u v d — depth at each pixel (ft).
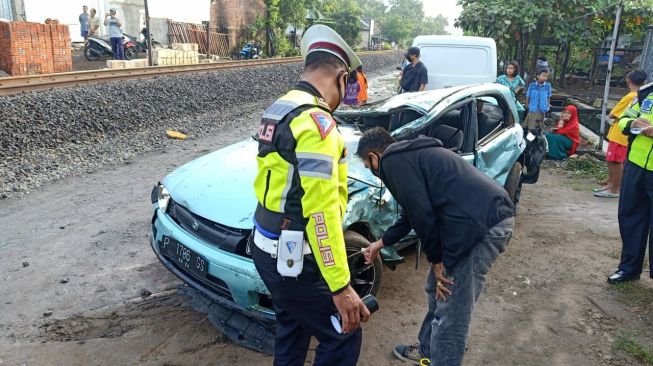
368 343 11.25
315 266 7.05
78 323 11.87
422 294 13.35
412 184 8.13
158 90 41.27
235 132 35.68
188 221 11.27
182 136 32.60
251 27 97.96
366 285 11.99
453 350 8.82
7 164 24.17
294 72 73.26
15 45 42.70
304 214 6.66
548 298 13.12
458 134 14.28
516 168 18.45
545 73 28.40
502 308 12.66
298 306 7.38
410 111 14.28
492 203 8.10
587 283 13.91
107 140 30.66
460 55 28.60
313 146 6.55
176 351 10.80
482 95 15.90
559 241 16.74
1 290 13.33
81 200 20.51
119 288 13.51
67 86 35.94
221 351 10.81
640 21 35.99
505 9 35.99
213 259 10.34
